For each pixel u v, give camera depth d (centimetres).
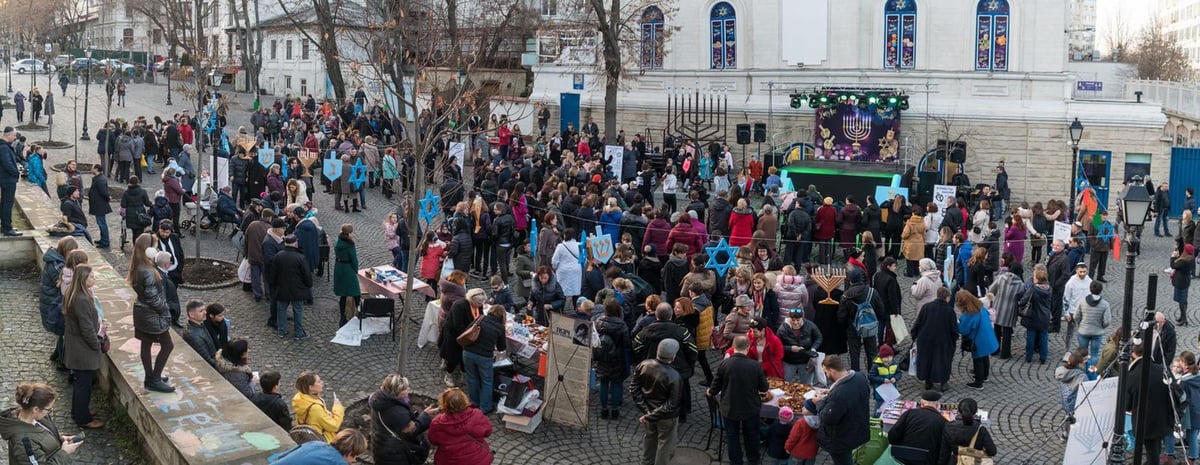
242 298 1873
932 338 1530
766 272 1688
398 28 2523
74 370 1200
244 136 2830
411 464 1106
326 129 3750
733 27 3991
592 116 4259
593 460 1296
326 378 1511
